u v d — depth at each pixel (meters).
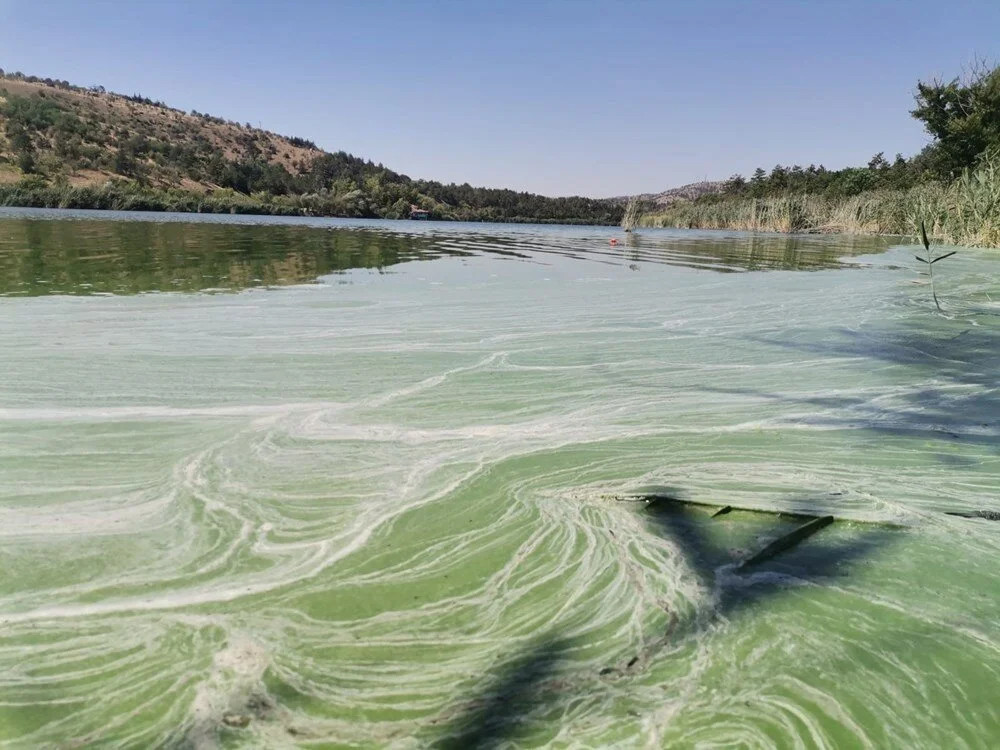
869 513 1.36
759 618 1.02
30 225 11.55
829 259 8.48
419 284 5.15
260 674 0.89
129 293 4.24
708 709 0.83
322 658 0.92
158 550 1.21
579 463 1.64
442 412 2.03
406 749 0.77
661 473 1.58
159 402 2.07
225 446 1.72
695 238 14.98
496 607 1.05
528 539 1.26
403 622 1.01
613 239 13.70
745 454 1.71
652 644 0.96
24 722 0.80
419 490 1.48
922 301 4.55
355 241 10.73
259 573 1.14
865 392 2.28
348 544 1.24
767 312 4.04
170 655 0.93
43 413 1.94
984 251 9.30
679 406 2.12
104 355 2.63
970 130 18.03
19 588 1.08
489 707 0.83
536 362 2.69
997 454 1.70
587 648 0.95
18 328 3.09
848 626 1.00
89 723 0.80
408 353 2.81
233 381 2.32
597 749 0.77
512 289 4.97
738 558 1.19
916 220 11.22
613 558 1.19
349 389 2.26
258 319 3.49
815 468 1.61
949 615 1.03
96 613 1.02
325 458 1.66
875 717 0.82
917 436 1.84
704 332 3.38
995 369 2.62
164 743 0.78
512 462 1.65
